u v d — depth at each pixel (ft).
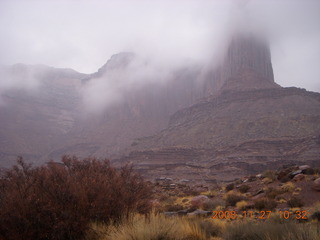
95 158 34.30
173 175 300.20
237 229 24.84
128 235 23.09
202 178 274.98
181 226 25.86
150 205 31.68
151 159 349.20
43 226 23.07
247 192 63.67
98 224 25.49
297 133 323.57
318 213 31.68
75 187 25.43
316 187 48.75
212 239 26.21
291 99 407.44
